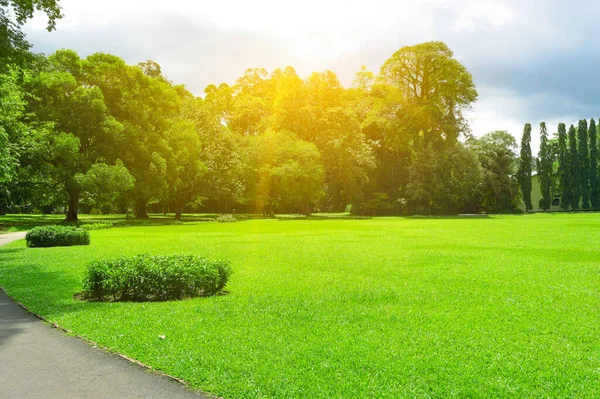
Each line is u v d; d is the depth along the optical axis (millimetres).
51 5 14680
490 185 65938
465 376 4496
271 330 6094
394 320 6594
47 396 4180
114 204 58938
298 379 4414
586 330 6094
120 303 7945
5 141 18219
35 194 37844
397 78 63906
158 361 4961
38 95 35656
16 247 18578
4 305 8039
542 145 75188
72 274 11281
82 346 5641
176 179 45438
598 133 75938
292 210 73125
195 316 6910
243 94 73188
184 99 57312
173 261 8883
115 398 4133
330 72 61406
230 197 56250
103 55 41281
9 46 14469
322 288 9203
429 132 62375
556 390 4195
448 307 7465
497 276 10594
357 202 66188
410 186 59594
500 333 5961
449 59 60406
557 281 9914
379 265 12594
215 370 4676
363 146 62344
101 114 37531
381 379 4410
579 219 44469
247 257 14578
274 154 52781
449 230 28625
